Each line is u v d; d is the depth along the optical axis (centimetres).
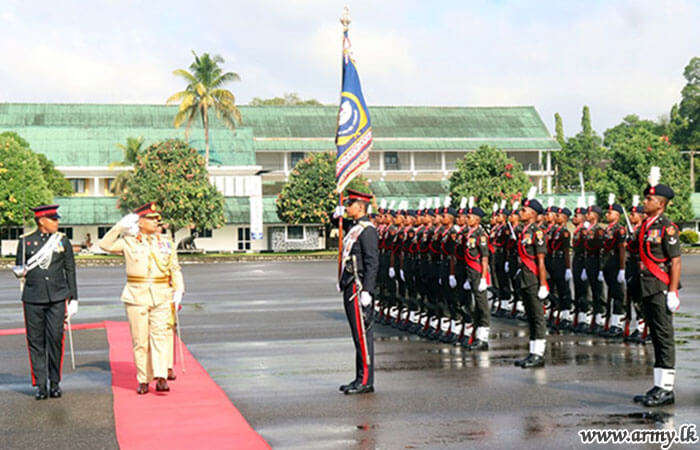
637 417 754
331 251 5891
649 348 1208
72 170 6588
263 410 794
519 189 5562
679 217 6078
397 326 1490
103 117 7462
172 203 5162
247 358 1120
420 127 7919
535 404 811
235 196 6259
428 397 847
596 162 9525
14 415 789
